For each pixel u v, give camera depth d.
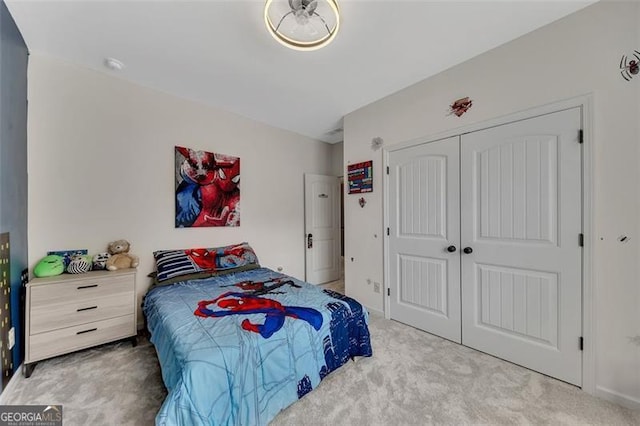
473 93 2.16
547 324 1.82
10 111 1.78
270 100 2.95
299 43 1.74
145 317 2.38
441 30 1.82
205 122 3.09
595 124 1.61
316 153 4.41
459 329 2.30
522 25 1.78
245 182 3.48
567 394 1.63
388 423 1.42
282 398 1.47
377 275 2.99
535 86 1.84
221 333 1.50
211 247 3.15
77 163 2.31
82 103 2.33
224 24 1.77
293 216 4.05
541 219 1.84
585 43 1.64
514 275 1.97
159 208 2.76
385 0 1.53
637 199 1.48
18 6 1.65
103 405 1.54
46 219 2.18
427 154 2.50
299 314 1.77
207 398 1.22
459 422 1.42
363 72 2.36
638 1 1.47
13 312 1.78
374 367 1.94
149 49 2.06
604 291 1.59
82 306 2.01
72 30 1.86
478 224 2.17
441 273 2.42
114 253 2.41
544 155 1.82
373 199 3.01
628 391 1.51
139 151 2.64
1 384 1.58
